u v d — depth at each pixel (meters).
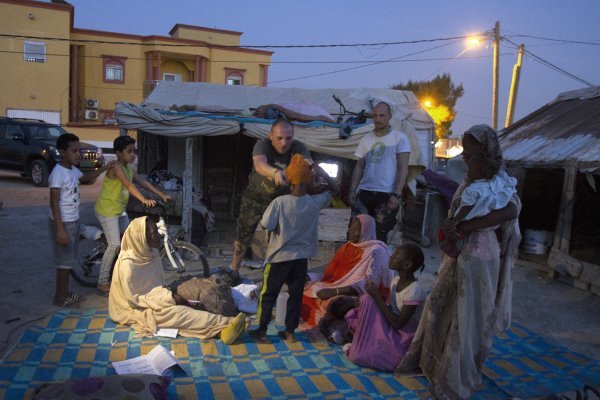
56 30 25.11
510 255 3.38
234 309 4.70
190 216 7.09
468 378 3.35
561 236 6.71
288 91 11.09
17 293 5.32
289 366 3.87
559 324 5.18
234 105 10.28
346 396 3.46
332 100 10.55
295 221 3.98
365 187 5.66
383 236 5.70
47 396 2.91
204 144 10.68
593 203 6.75
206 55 29.70
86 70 27.12
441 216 8.76
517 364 4.07
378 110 5.53
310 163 4.02
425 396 3.48
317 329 4.54
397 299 3.94
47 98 25.33
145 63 28.28
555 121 8.32
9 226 8.70
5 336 4.19
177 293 4.58
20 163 14.93
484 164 3.21
